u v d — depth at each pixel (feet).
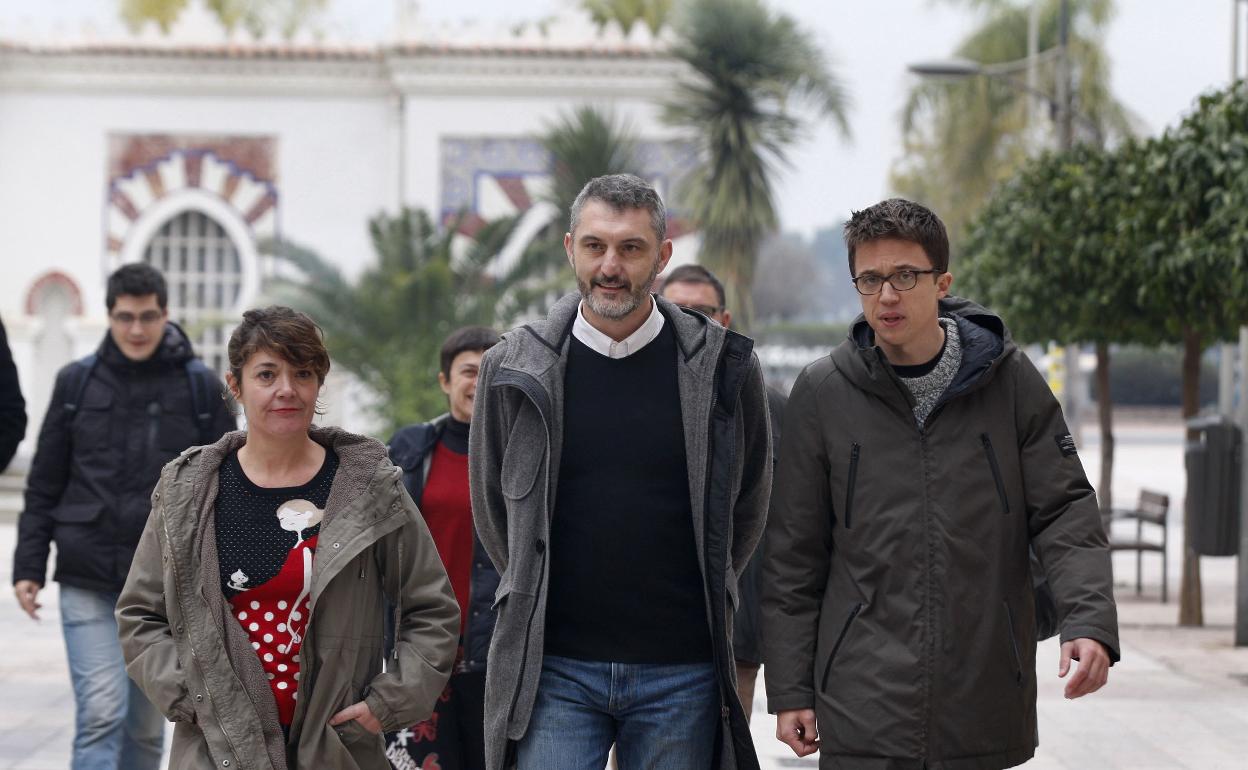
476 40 111.86
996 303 65.92
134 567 19.08
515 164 112.27
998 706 19.07
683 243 110.11
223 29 113.50
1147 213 53.06
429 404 94.38
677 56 107.65
